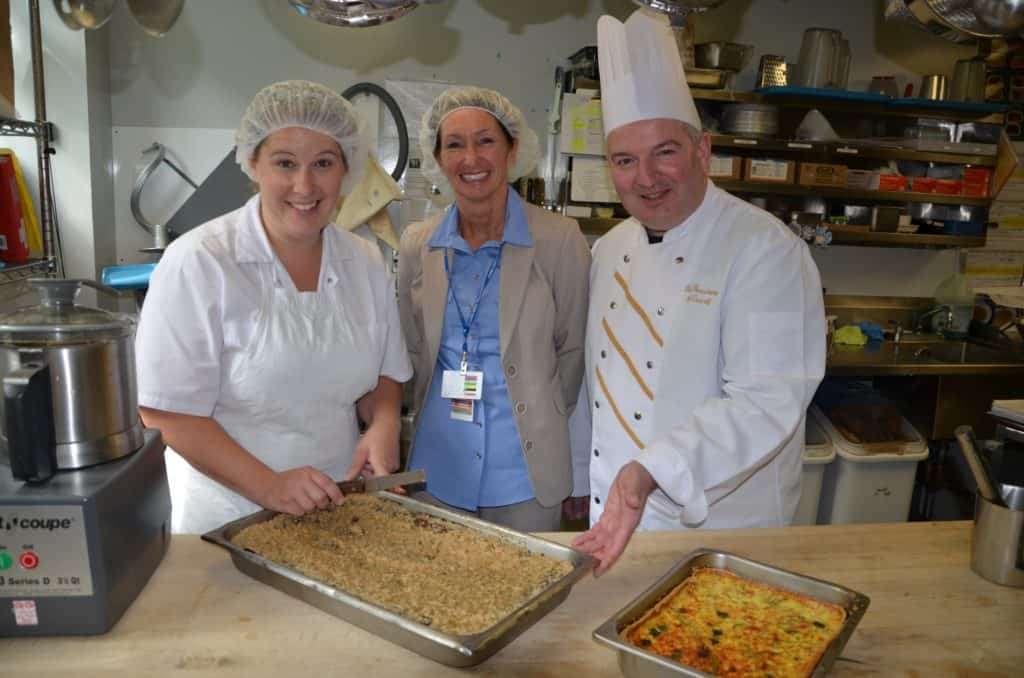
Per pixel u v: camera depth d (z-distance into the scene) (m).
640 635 0.99
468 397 1.76
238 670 0.92
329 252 1.53
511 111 1.76
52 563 0.96
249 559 1.11
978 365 2.87
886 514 2.96
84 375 1.03
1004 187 3.54
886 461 2.90
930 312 3.52
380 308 1.63
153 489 1.15
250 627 1.01
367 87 2.94
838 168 3.13
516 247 1.78
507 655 0.97
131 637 0.99
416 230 1.92
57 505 0.95
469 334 1.79
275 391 1.45
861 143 3.15
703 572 1.16
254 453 1.49
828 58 3.11
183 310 1.36
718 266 1.45
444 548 1.22
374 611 0.96
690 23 2.96
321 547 1.22
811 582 1.09
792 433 1.30
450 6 3.03
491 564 1.17
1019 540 1.14
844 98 3.07
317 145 1.38
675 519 1.53
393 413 1.65
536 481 1.76
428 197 3.06
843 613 1.05
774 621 1.03
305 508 1.26
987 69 3.45
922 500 3.11
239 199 2.93
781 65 3.12
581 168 2.99
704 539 1.32
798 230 3.18
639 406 1.54
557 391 1.81
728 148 3.08
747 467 1.26
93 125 2.66
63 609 0.98
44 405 0.98
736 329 1.40
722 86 3.04
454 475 1.81
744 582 1.13
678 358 1.49
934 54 3.43
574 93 2.95
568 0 3.12
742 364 1.38
